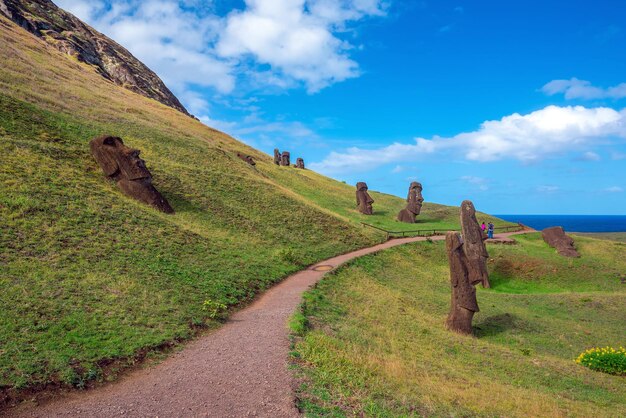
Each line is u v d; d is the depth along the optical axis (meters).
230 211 34.53
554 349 20.88
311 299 20.08
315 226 39.00
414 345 17.36
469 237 34.44
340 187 75.25
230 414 8.82
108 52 109.44
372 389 10.80
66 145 32.59
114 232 21.83
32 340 11.64
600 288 34.94
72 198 23.89
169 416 8.80
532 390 14.32
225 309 17.69
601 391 15.29
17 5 90.56
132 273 18.11
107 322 13.62
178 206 31.59
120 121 47.81
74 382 10.23
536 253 40.69
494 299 29.75
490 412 10.86
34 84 45.47
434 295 27.98
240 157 63.09
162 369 11.49
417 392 11.41
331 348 13.60
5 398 9.24
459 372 14.89
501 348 19.58
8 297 13.49
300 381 10.48
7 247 16.78
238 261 24.44
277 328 15.09
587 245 43.66
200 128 77.88
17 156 26.36
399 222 55.91
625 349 19.09
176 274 19.55
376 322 19.58
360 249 37.16
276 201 41.78
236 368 11.34
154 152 42.69
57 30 96.00
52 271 16.06
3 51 52.06
